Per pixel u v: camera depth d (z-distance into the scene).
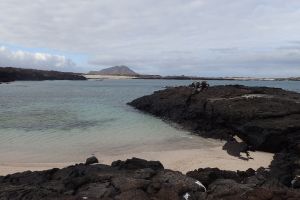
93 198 11.55
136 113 41.19
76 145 23.30
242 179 13.97
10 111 41.88
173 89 43.56
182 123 33.12
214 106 30.47
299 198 11.19
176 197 11.55
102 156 20.42
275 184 12.70
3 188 12.45
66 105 50.19
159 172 13.89
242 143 24.02
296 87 109.06
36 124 31.64
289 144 22.02
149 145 23.75
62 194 11.96
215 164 18.56
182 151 21.75
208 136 27.31
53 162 19.11
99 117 37.12
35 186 12.69
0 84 125.44
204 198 11.61
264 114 25.72
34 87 105.69
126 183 12.58
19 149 22.03
